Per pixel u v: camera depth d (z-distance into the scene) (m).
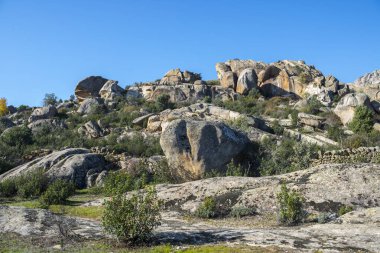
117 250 12.30
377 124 43.53
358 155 29.80
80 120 54.72
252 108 55.88
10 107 70.75
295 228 16.00
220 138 30.44
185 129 31.19
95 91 71.00
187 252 11.78
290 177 22.56
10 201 26.09
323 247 12.27
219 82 76.25
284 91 64.94
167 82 71.94
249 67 70.69
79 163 32.09
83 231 14.45
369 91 65.31
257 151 32.91
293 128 43.88
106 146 39.75
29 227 14.45
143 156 37.91
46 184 29.00
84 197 27.03
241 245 12.54
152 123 46.88
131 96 64.56
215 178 23.77
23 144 43.25
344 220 16.41
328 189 20.22
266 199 19.98
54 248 12.33
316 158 30.98
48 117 56.50
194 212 19.70
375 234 13.88
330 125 44.78
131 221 12.98
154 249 12.30
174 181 30.94
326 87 62.47
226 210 19.67
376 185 20.16
